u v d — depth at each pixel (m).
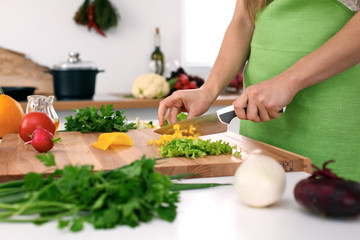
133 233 0.59
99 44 3.02
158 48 3.02
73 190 0.61
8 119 1.36
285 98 1.04
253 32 1.41
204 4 3.22
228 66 1.40
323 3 1.18
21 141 1.21
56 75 2.42
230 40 1.42
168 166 0.90
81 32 2.97
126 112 2.46
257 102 1.05
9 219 0.60
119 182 0.62
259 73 1.34
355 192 0.60
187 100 1.33
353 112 1.19
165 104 1.33
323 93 1.19
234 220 0.64
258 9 1.33
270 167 0.67
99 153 1.04
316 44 1.20
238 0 1.42
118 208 0.59
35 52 2.91
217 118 1.18
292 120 1.25
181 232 0.59
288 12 1.25
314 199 0.62
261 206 0.68
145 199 0.61
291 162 0.97
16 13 2.85
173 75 2.75
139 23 3.08
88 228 0.60
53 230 0.59
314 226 0.61
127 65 3.10
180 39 3.20
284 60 1.26
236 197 0.74
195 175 0.89
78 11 2.91
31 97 1.35
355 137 1.20
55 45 2.94
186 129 1.22
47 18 2.90
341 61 1.01
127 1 3.04
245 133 1.45
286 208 0.68
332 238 0.57
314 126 1.21
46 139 1.03
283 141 1.29
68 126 1.42
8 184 0.68
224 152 1.04
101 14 2.92
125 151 1.07
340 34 1.02
